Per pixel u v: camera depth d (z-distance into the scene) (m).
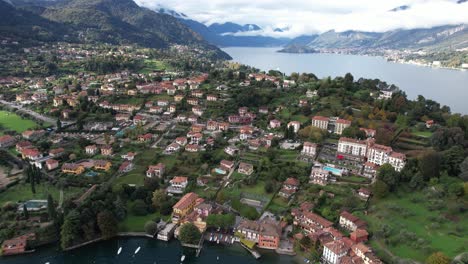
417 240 167.75
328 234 179.25
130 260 170.88
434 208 189.62
